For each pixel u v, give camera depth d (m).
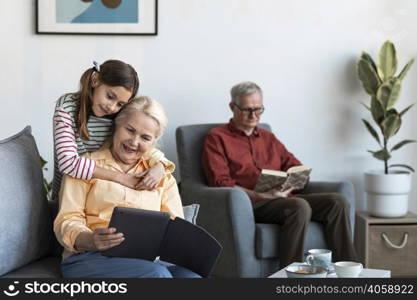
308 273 2.17
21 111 3.96
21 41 3.94
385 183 3.88
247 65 4.08
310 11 4.10
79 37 3.97
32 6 3.94
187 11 4.03
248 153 3.73
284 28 4.09
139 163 2.46
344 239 3.40
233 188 3.33
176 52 4.04
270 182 3.44
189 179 3.70
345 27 4.12
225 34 4.06
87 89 2.42
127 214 2.05
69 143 2.36
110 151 2.44
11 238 2.18
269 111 4.12
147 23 3.99
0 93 3.94
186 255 2.18
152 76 4.03
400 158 4.16
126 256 2.12
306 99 4.12
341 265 2.30
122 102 2.40
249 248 3.29
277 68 4.10
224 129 3.77
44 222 2.41
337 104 4.14
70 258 2.21
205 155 3.67
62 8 3.95
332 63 4.13
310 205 3.46
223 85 4.07
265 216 3.45
